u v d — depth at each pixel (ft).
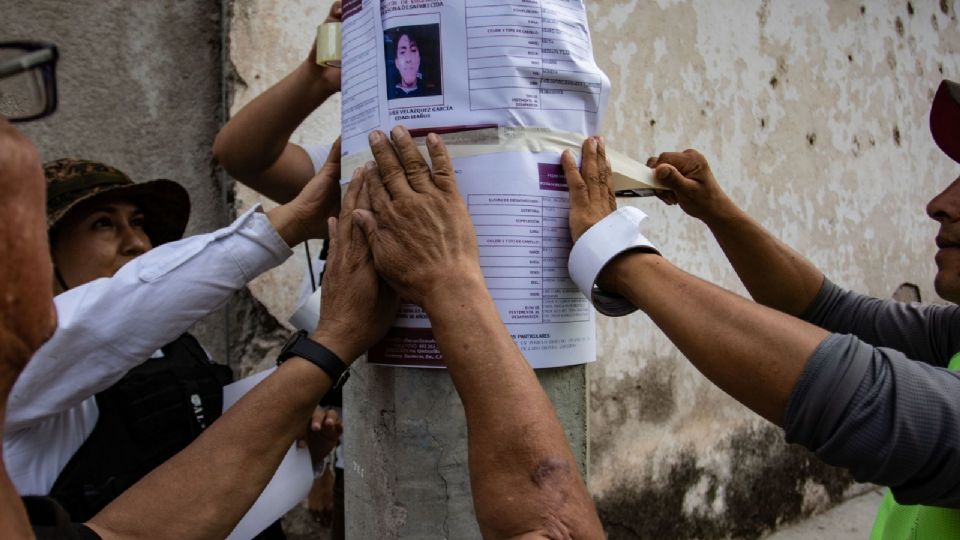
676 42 10.07
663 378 10.03
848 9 12.77
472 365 2.81
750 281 4.27
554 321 3.20
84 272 4.66
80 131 6.73
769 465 11.36
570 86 3.18
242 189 7.13
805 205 11.91
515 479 2.69
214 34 7.45
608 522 9.34
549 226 3.16
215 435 3.07
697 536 10.35
